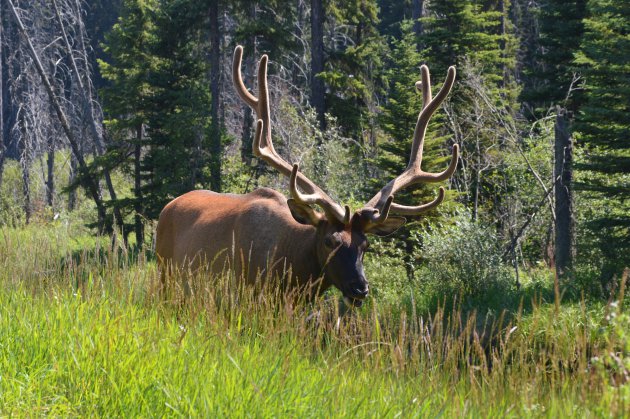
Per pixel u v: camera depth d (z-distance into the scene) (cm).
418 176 1114
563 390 648
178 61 3262
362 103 4084
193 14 3247
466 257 1678
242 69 5025
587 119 1748
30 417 572
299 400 631
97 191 3419
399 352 704
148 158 3166
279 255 1025
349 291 960
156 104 3206
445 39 2998
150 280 887
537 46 4559
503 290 1612
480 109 2606
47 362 693
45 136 4809
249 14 3641
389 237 1933
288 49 3750
